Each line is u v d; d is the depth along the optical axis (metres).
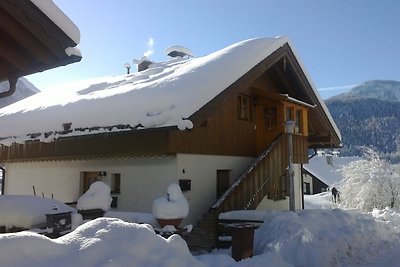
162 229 7.89
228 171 12.71
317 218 9.70
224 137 12.43
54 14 4.24
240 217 9.50
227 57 11.70
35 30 4.28
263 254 6.93
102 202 7.98
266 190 12.11
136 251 3.96
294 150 14.22
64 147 12.42
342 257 8.13
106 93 12.47
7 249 3.31
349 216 10.57
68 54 4.61
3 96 5.33
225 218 9.58
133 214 9.06
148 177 10.85
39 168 14.46
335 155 55.22
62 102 13.53
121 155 10.91
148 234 4.25
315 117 16.47
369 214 13.98
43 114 13.01
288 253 7.61
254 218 9.38
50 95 16.97
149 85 11.27
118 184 11.86
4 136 13.09
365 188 22.58
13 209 7.55
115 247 3.90
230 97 10.78
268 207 14.34
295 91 15.92
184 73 11.19
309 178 45.25
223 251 8.95
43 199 8.16
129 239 4.06
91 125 10.56
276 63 14.61
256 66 12.09
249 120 14.05
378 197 22.19
